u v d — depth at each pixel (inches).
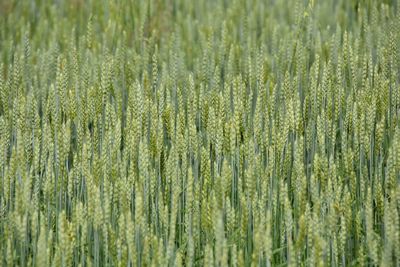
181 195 241.3
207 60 305.6
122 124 285.9
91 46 333.4
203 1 398.6
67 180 237.1
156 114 241.6
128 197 216.1
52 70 322.3
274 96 259.6
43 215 211.2
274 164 230.2
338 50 308.5
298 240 193.0
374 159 251.0
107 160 229.3
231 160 233.9
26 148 236.2
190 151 237.3
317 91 258.4
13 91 289.6
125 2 376.2
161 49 343.9
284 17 385.7
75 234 202.1
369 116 238.8
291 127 238.8
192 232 209.0
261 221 196.9
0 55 360.2
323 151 233.0
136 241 205.5
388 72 285.9
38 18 411.2
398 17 324.8
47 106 253.4
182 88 300.0
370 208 196.7
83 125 253.1
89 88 257.4
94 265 211.8
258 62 295.6
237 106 238.1
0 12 414.9
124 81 301.3
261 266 203.9
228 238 211.2
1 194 231.3
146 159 219.0
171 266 201.8
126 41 339.0
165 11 389.1
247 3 389.4
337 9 370.9
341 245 205.3
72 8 401.1
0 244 216.7
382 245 215.9
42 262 190.4
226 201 207.9
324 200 218.8
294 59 307.4
